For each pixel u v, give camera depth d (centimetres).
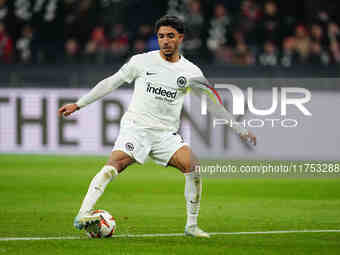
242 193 3853
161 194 3797
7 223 2731
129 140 2272
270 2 6988
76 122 5719
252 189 4028
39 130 5769
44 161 5328
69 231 2523
